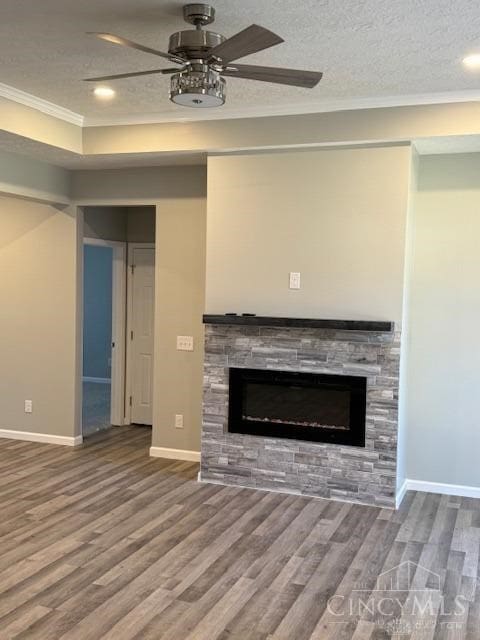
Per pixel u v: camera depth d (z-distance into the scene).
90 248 10.38
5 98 4.75
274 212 5.28
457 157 5.23
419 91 4.62
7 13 3.38
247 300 5.38
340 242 5.09
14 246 6.73
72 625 3.25
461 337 5.28
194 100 3.35
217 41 3.21
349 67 4.13
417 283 5.37
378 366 5.01
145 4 3.25
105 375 10.45
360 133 4.90
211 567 3.93
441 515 4.89
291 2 3.20
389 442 5.01
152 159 5.79
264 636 3.20
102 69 4.27
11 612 3.36
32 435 6.78
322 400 5.21
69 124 5.48
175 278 6.11
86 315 10.48
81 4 3.27
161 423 6.24
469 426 5.30
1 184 5.59
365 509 4.99
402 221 4.92
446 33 3.55
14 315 6.77
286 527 4.59
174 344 6.14
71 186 6.46
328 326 4.97
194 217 6.02
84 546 4.19
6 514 4.72
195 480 5.59
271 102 4.98
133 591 3.61
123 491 5.28
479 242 5.20
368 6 3.22
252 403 5.42
